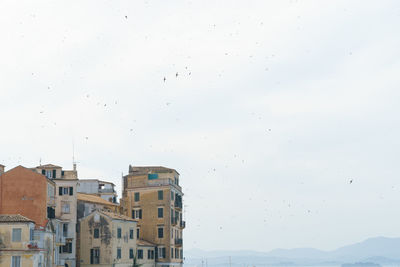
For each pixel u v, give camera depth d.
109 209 114.75
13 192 81.50
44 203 82.44
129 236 106.56
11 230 71.56
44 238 78.44
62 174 102.12
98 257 100.06
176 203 124.62
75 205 99.56
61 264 92.56
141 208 121.06
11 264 70.50
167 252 117.19
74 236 98.44
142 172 129.00
